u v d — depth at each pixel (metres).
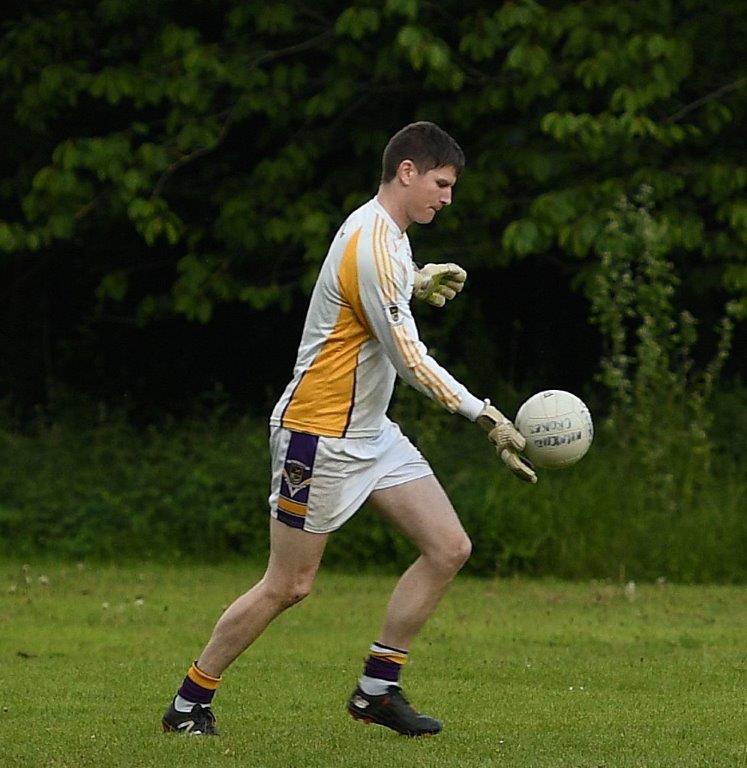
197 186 56.12
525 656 31.47
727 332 51.47
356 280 21.27
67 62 53.84
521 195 54.31
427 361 21.33
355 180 55.31
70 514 51.06
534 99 52.94
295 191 54.50
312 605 40.06
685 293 56.69
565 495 48.50
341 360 21.48
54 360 62.75
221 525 50.41
